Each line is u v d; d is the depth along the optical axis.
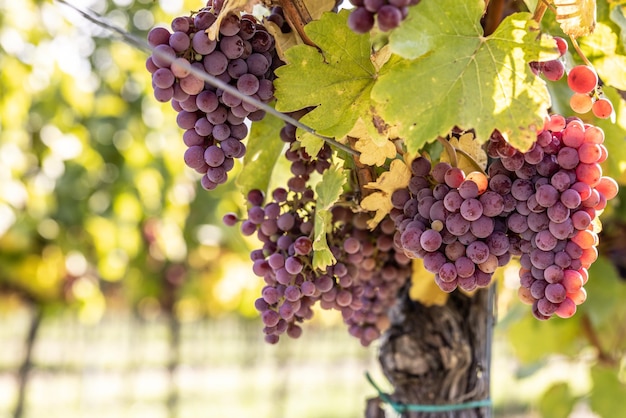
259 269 0.98
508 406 7.14
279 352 6.62
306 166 1.00
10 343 8.71
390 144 0.90
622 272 1.56
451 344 1.15
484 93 0.82
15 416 4.30
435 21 0.83
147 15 2.81
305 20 0.90
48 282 3.74
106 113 3.34
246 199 1.05
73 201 3.49
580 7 0.88
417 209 0.89
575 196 0.82
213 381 8.50
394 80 0.83
